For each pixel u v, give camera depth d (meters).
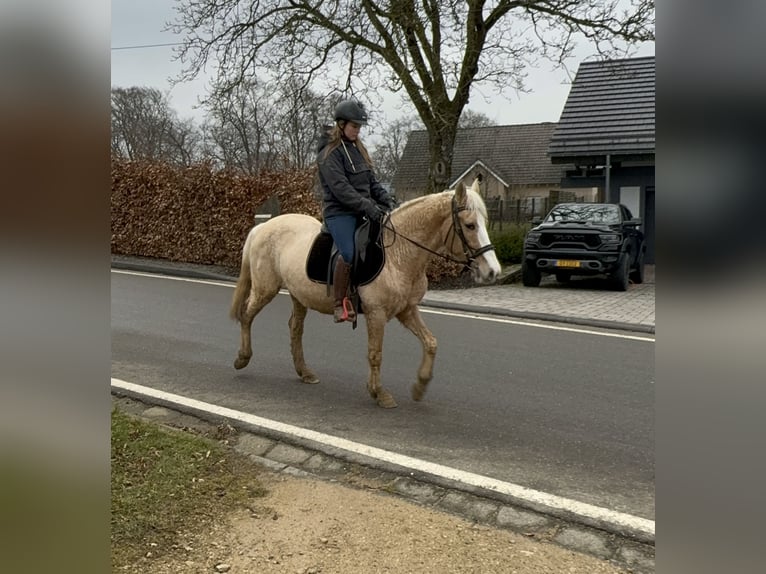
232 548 3.19
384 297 5.42
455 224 5.17
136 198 16.73
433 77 16.39
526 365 7.18
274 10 15.66
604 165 19.41
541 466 4.39
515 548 3.28
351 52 16.45
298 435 4.87
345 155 5.40
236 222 15.07
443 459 4.47
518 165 39.81
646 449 4.73
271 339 8.30
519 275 15.70
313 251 5.71
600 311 10.76
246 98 23.27
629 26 14.82
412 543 3.28
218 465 4.16
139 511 3.43
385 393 5.66
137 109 27.73
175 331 8.69
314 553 3.16
